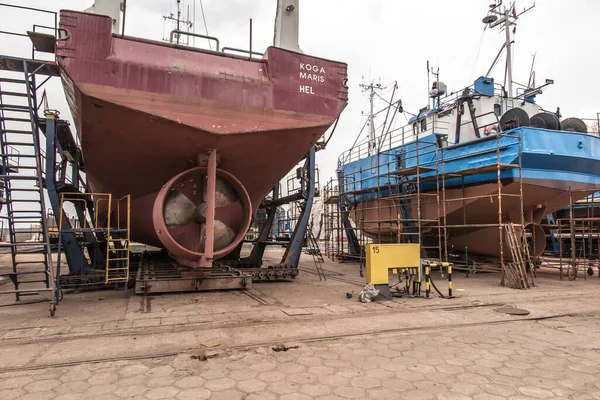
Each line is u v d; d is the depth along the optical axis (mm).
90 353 4578
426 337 5332
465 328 5805
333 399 3436
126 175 8664
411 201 13773
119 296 8219
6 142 7262
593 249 16875
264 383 3766
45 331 5484
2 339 5102
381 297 7938
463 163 11445
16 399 3391
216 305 7367
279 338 5219
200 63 7551
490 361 4398
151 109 7031
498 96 13828
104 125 7215
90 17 6723
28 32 7426
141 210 9609
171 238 7977
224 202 8820
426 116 15570
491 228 12742
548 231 17547
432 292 8977
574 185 10852
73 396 3455
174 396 3471
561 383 3801
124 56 6961
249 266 12211
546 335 5457
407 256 8328
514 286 9711
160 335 5309
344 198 17469
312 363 4312
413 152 13430
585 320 6367
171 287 8328
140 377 3889
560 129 11297
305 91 8188
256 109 7793
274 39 9008
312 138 8578
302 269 14852
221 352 4625
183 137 7547
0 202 9203
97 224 10641
